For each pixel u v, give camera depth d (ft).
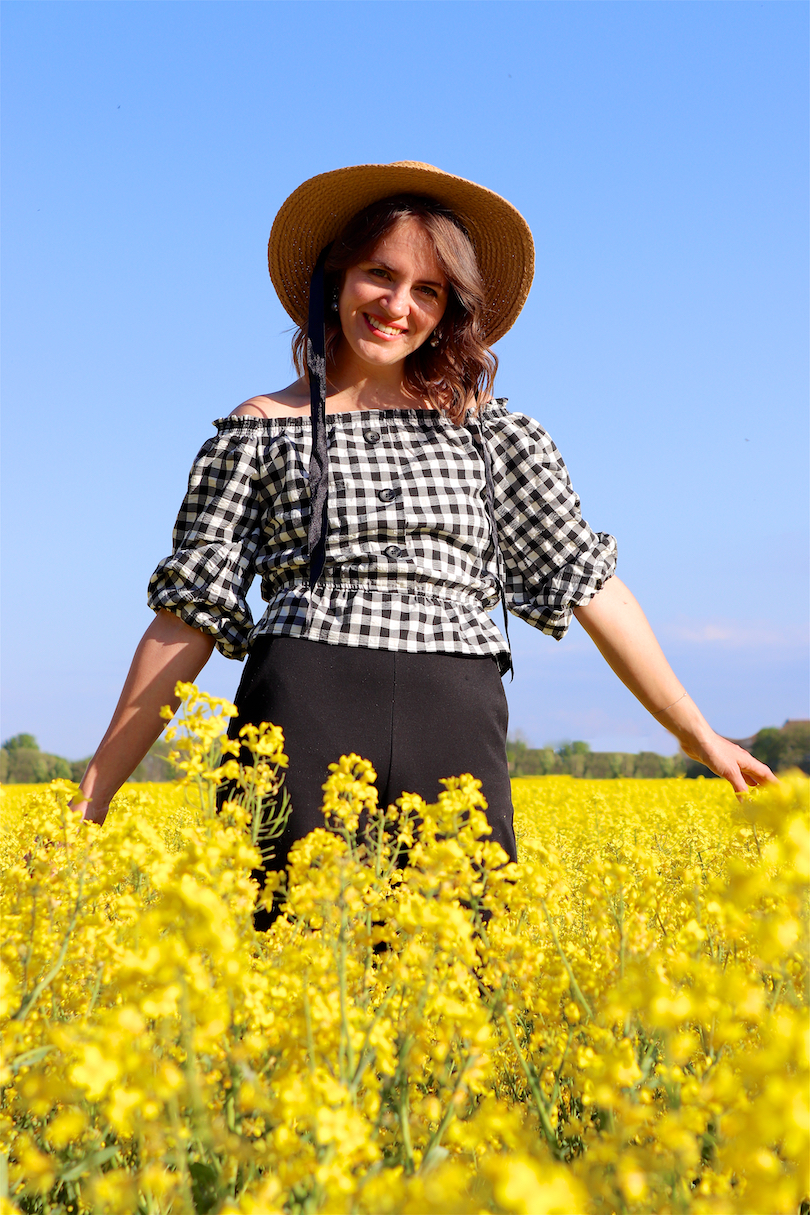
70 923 4.68
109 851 4.53
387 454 8.57
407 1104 3.78
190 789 5.38
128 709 8.39
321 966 4.12
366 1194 2.79
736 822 6.49
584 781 64.18
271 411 8.93
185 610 8.36
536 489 9.56
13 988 4.33
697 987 3.32
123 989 3.09
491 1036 4.00
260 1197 2.90
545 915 4.82
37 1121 4.26
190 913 3.21
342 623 7.91
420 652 7.93
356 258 8.81
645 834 16.43
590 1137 3.91
